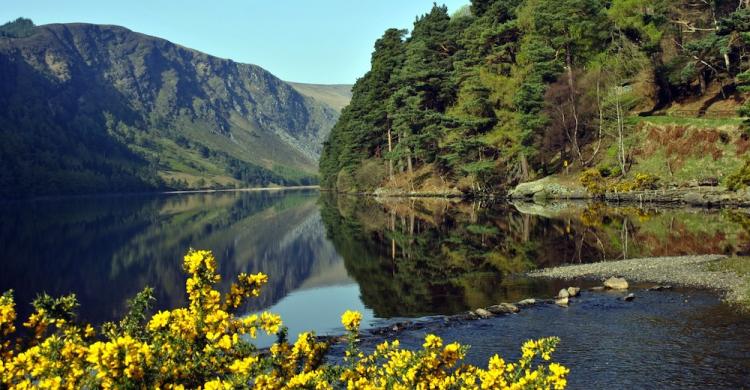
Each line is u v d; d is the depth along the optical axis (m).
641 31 65.75
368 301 21.62
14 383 5.64
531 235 36.69
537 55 63.41
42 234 47.28
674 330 14.93
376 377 6.88
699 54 59.53
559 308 18.23
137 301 7.04
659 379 11.53
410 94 81.50
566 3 63.72
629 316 16.69
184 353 6.07
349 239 41.81
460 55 80.94
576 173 62.66
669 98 64.88
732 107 56.91
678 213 42.28
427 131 76.38
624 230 35.78
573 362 12.79
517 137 64.81
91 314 19.62
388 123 92.19
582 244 31.98
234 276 28.45
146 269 29.45
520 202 62.69
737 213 40.38
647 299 18.83
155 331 6.09
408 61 84.00
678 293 19.45
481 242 35.41
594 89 62.25
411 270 27.86
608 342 14.19
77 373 5.45
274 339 16.58
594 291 20.62
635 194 52.94
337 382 6.86
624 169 57.22
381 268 29.09
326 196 115.25
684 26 66.69
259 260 33.59
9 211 84.31
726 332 14.47
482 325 16.61
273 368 6.45
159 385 5.55
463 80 75.00
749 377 11.41
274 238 44.56
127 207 98.31
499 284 23.08
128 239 43.78
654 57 65.06
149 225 57.72
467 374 6.70
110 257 33.72
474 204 63.94
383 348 7.30
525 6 71.94
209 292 6.26
